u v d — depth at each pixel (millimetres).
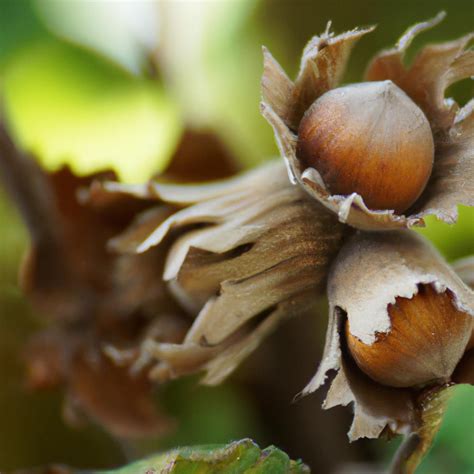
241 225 359
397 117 349
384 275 349
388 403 347
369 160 349
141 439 431
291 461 345
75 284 418
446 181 354
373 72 360
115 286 413
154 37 490
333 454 431
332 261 360
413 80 358
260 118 484
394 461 351
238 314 360
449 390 347
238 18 486
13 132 421
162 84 494
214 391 442
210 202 365
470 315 347
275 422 437
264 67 352
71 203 418
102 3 497
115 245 386
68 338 419
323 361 346
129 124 512
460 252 458
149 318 410
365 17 474
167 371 367
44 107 510
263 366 437
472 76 358
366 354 346
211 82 489
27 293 420
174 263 359
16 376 440
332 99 352
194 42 489
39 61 504
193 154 429
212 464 343
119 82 504
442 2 471
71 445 440
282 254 359
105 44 501
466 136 355
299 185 362
